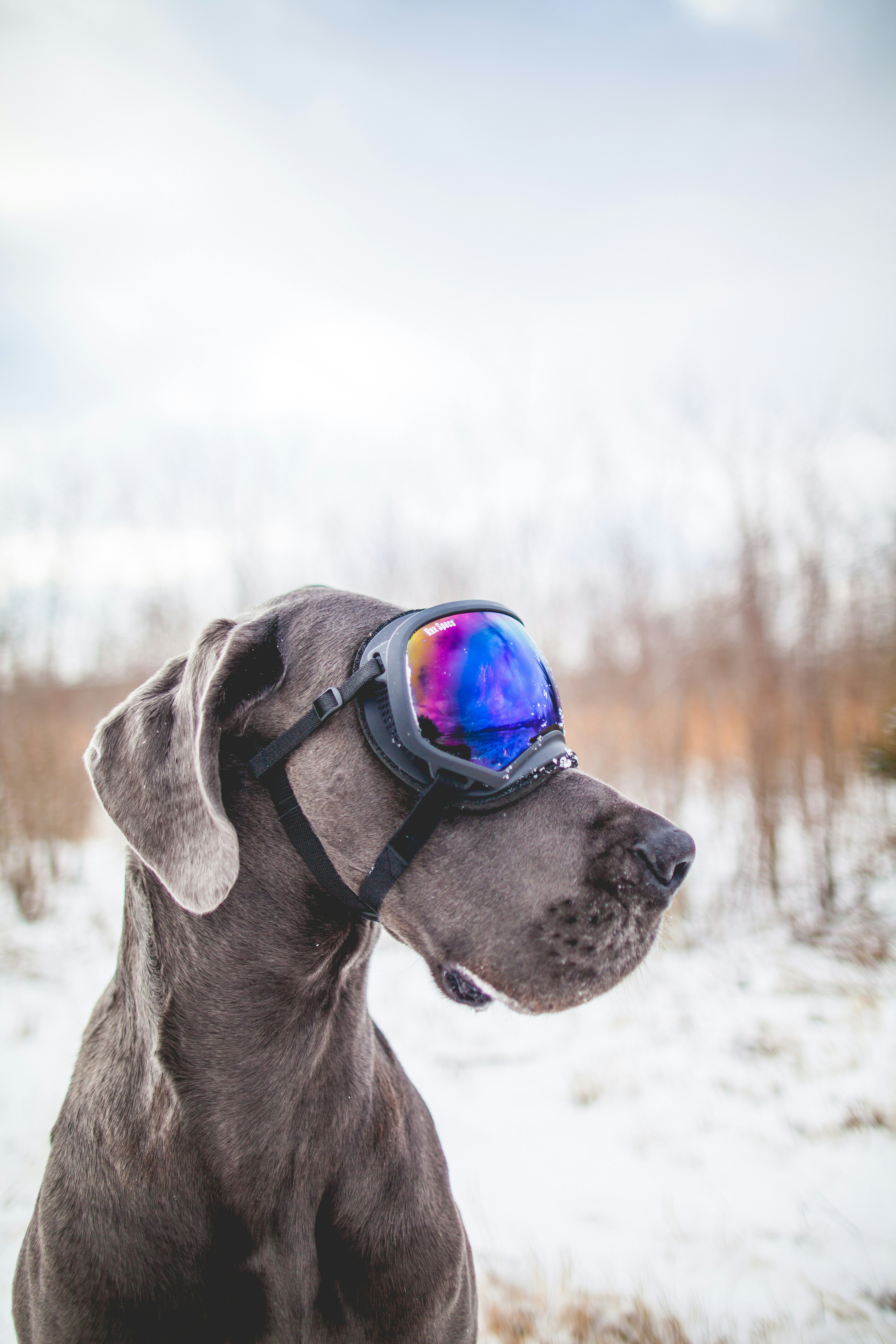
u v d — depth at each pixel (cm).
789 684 325
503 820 69
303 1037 71
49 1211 71
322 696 70
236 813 71
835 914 271
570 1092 165
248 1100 70
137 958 73
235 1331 68
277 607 76
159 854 68
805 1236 118
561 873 68
